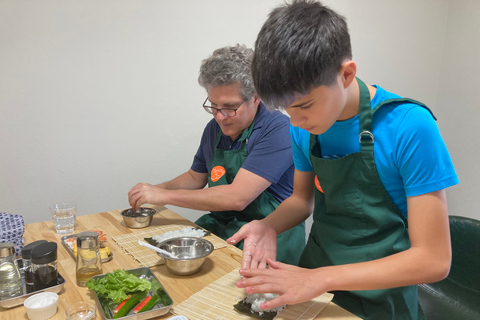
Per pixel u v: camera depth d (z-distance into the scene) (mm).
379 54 2979
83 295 1004
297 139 1239
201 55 2402
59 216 1465
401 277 870
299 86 754
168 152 2420
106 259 1208
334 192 1105
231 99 1535
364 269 887
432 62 3178
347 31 818
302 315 901
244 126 1663
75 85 2092
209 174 1803
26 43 1946
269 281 893
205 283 1077
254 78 804
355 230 1098
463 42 2969
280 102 792
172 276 1119
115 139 2248
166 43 2283
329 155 1138
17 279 1002
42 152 2078
